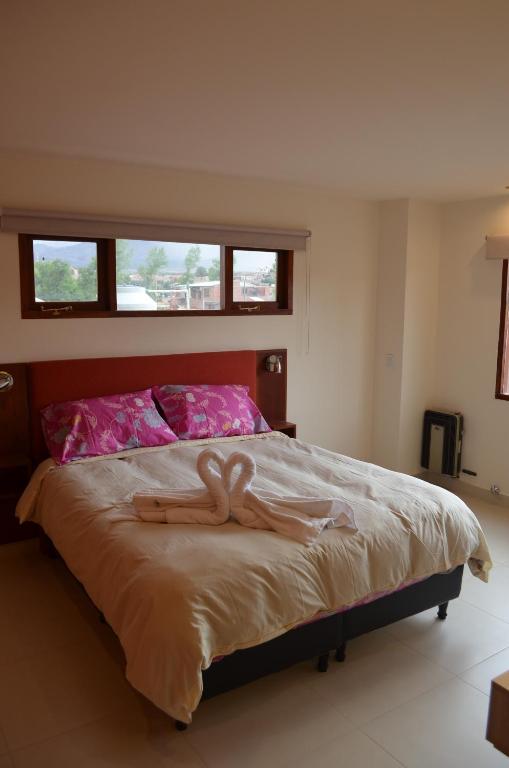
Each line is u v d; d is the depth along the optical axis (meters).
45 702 2.27
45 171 3.47
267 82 2.19
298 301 4.53
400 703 2.30
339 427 4.89
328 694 2.35
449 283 4.75
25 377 3.54
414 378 4.83
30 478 3.46
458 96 2.34
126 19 1.69
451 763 2.01
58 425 3.42
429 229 4.71
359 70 2.07
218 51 1.92
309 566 2.23
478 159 3.36
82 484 2.92
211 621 1.96
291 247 4.36
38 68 2.07
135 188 3.75
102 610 2.27
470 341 4.64
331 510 2.45
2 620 2.83
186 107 2.50
